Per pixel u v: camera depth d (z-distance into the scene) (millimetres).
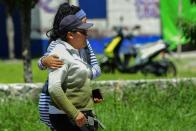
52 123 9680
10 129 16281
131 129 15766
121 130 15695
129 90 19938
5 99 19438
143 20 54219
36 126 16219
